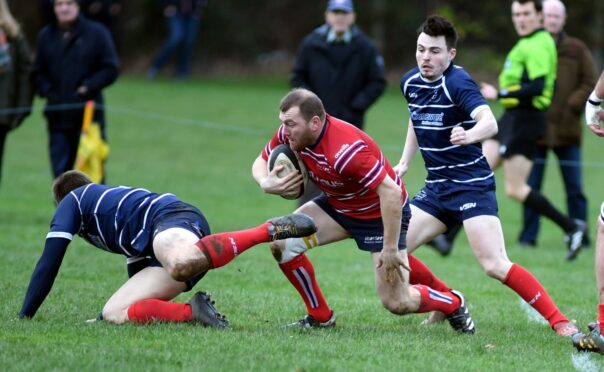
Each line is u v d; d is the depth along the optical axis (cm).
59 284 2527
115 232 2020
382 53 9875
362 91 3594
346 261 3256
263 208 4475
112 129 6538
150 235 1995
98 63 3641
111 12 6488
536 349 1958
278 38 10050
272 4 10019
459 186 2112
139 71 9238
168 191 4841
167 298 2031
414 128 2155
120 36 9000
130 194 2045
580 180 3781
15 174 5109
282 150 1989
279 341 1895
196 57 9644
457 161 2112
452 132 1950
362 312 2353
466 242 3953
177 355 1738
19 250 3055
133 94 7562
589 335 1922
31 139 6175
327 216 2078
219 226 3822
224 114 7062
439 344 1959
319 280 2823
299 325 2109
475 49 9925
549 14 3669
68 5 3562
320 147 1933
